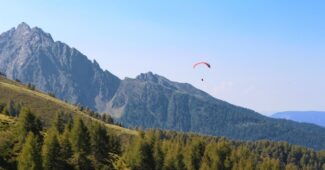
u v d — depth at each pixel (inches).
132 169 5723.4
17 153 4650.6
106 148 5905.5
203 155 7322.8
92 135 5625.0
